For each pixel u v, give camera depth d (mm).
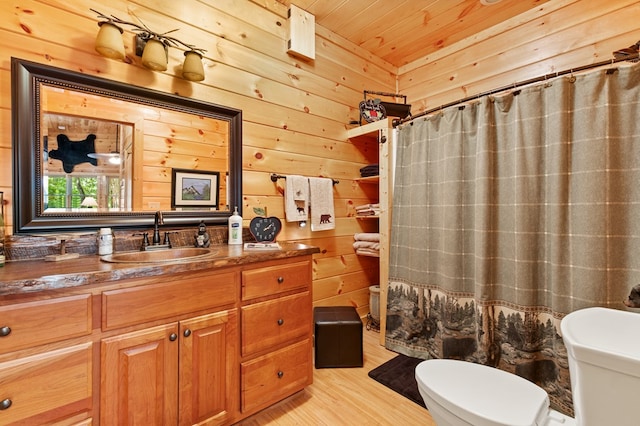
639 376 739
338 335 2084
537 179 1690
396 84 3223
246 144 2092
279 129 2281
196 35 1870
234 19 2043
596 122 1476
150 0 1702
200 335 1329
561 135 1575
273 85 2248
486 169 1832
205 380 1344
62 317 1016
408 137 2375
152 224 1679
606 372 790
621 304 1420
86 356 1060
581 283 1492
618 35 1963
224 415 1403
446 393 1128
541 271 1689
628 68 1429
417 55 3051
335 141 2684
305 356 1735
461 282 1978
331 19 2494
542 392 1127
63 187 1439
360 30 2641
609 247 1442
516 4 2287
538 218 1695
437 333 2109
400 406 1680
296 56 2396
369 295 2936
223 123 1971
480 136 1862
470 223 1972
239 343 1462
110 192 1563
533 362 1675
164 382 1229
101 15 1447
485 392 1136
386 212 2445
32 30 1377
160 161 1719
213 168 1924
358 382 1913
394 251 2408
